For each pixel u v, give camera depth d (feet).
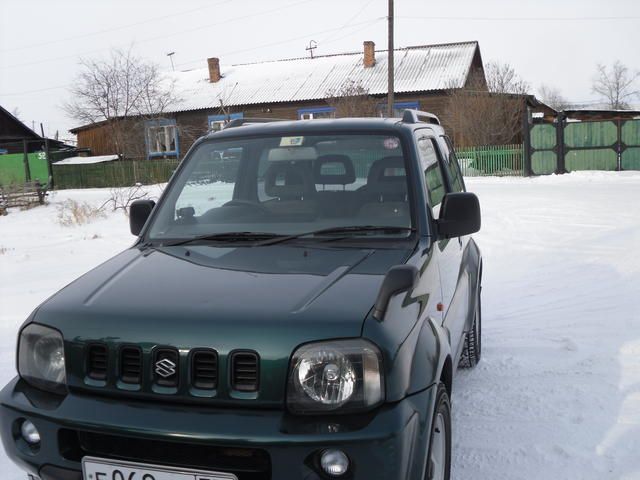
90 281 9.77
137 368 8.16
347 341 7.72
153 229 11.83
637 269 26.78
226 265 9.80
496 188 68.23
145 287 9.16
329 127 12.43
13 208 75.61
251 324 7.91
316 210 11.36
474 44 128.06
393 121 12.66
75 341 8.44
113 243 40.75
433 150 13.67
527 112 87.92
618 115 99.60
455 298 12.48
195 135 131.13
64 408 8.23
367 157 11.68
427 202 11.16
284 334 7.79
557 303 22.54
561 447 12.23
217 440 7.48
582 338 18.54
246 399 7.73
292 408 7.67
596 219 40.37
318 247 10.39
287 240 10.69
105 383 8.27
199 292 8.81
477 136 104.99
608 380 15.37
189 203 12.17
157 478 7.86
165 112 130.00
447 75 117.39
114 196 71.10
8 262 35.68
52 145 138.41
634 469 11.41
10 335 21.25
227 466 7.75
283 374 7.69
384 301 8.08
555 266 28.35
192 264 9.98
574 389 14.93
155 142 133.39
